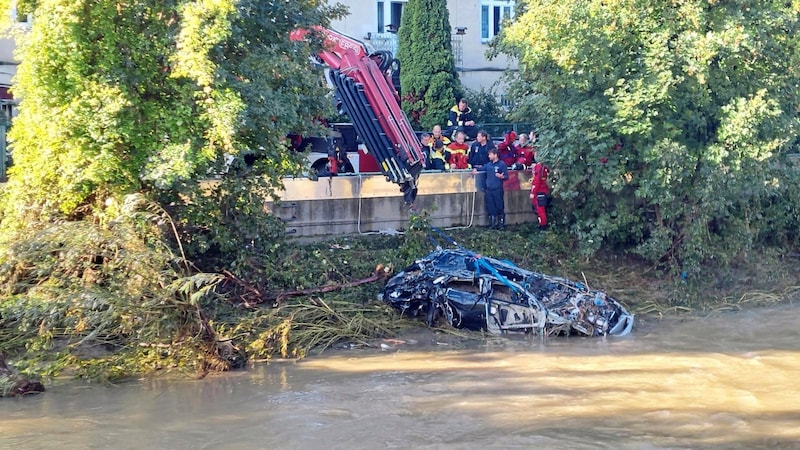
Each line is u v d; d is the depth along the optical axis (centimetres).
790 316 1577
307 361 1259
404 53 2433
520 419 983
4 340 1209
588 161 1645
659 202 1639
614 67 1630
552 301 1457
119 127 1218
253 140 1327
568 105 1656
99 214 1264
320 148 1786
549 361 1255
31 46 1198
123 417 991
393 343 1362
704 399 1061
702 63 1574
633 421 977
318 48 1434
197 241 1373
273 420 980
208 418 987
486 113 2547
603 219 1705
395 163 1703
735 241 1745
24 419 982
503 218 1830
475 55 2748
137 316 1155
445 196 1802
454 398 1066
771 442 912
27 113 1250
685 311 1616
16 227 1277
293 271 1485
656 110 1599
